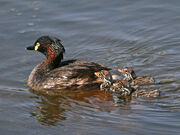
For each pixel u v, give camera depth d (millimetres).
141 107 12672
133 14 19766
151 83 14172
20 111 12875
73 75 14203
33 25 19016
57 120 12258
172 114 12125
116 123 11812
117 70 15562
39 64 15195
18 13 19984
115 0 20969
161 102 12898
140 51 16938
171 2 20547
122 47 17344
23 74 15406
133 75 14586
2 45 17391
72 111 12773
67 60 15469
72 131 11570
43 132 11617
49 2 21031
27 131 11711
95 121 12008
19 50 17109
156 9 20047
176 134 11078
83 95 13953
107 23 19141
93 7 20453
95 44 17688
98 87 14352
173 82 14227
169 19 19188
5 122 12172
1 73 15375
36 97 13852
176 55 16328
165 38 17750
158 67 15516
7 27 18797
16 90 14266
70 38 18141
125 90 13734
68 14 19906
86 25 19031
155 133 11172
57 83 14266
